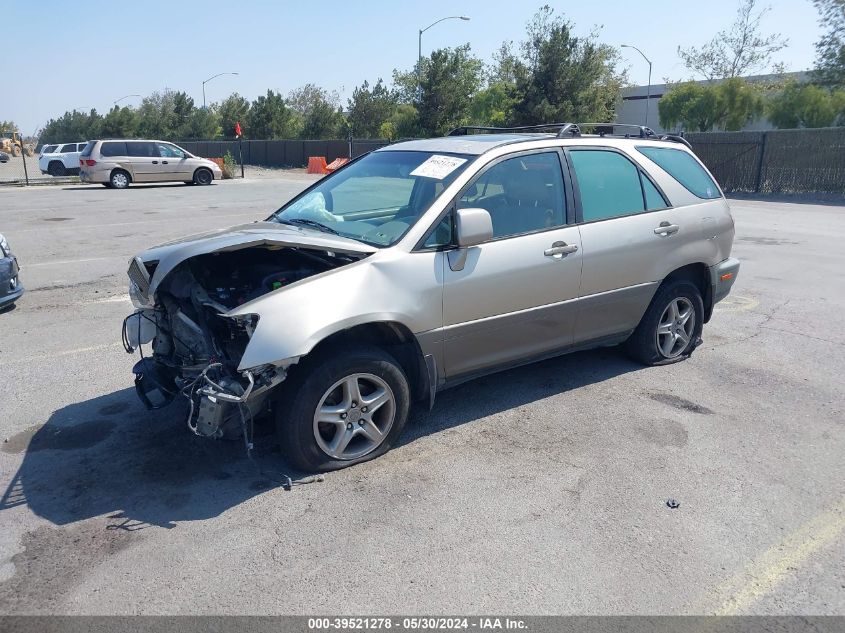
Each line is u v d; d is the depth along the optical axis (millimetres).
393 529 3432
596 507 3639
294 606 2885
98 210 17438
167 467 4047
